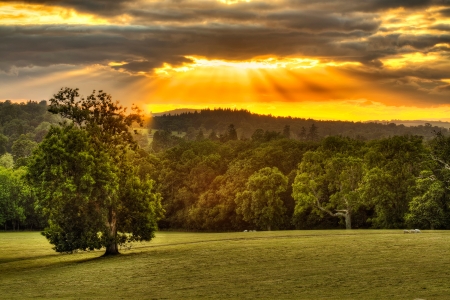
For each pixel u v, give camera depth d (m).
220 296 32.91
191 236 93.62
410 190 91.19
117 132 64.00
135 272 46.16
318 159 110.12
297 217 113.56
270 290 33.97
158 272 45.22
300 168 110.94
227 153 157.00
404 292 30.23
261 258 48.97
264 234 80.19
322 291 32.44
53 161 57.09
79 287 40.50
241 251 55.12
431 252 45.62
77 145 58.28
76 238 57.81
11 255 69.75
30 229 143.25
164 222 144.88
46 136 59.31
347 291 31.86
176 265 48.56
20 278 47.78
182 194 141.50
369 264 41.44
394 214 93.94
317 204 107.75
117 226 62.97
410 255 44.59
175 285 38.47
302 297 30.83
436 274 35.34
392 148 102.38
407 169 97.38
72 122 61.75
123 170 63.19
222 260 49.50
